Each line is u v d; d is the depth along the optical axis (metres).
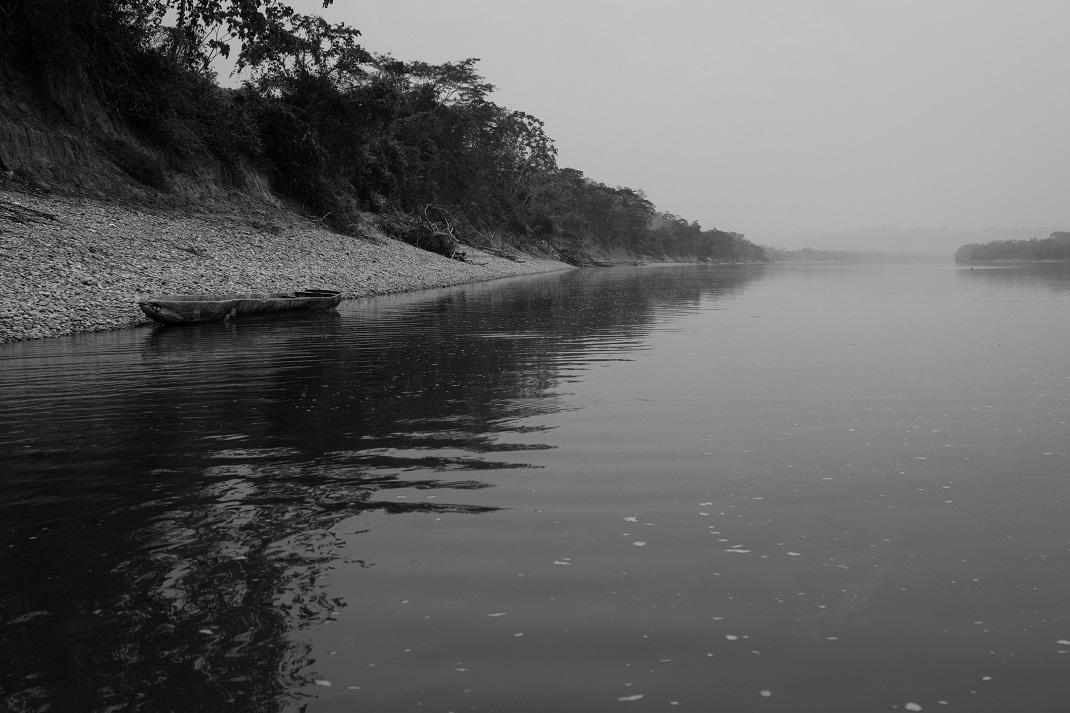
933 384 10.91
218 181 41.12
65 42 31.70
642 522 5.31
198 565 4.64
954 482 6.21
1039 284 47.47
